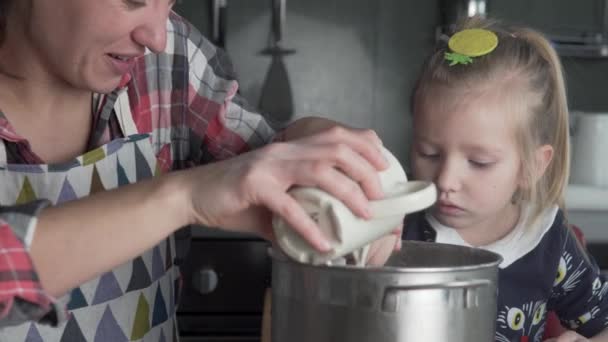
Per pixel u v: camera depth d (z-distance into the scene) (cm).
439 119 120
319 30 250
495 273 72
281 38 247
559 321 141
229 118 111
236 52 248
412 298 66
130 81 102
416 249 85
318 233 67
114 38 81
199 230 207
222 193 68
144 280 98
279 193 67
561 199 134
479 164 120
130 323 97
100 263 67
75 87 89
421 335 67
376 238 74
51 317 65
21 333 89
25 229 64
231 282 209
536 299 131
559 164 133
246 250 208
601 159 219
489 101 119
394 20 250
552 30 249
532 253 129
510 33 135
